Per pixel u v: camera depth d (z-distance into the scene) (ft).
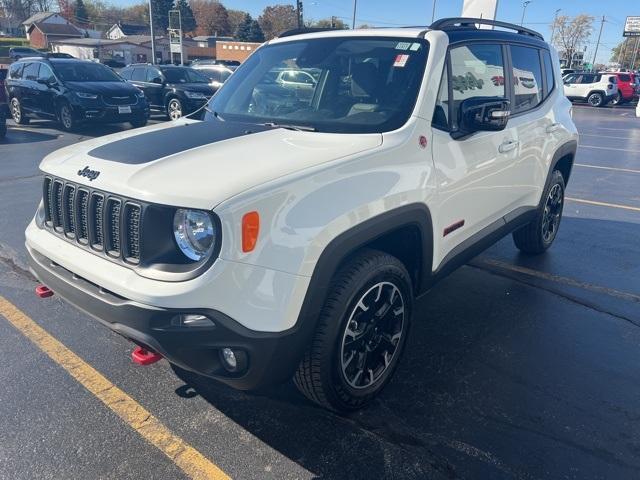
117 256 7.78
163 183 7.33
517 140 13.07
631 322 13.03
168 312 6.95
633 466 8.33
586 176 31.17
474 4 28.96
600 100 93.35
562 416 9.46
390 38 11.00
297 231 7.40
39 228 9.57
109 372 10.52
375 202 8.38
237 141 8.92
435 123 10.11
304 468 8.21
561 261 16.99
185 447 8.60
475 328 12.58
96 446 8.58
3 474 7.98
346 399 8.95
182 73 53.83
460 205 10.93
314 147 8.71
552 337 12.23
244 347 7.16
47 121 52.01
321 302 7.77
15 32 331.36
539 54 15.07
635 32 229.86
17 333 11.85
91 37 294.66
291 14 305.73
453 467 8.26
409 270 10.37
